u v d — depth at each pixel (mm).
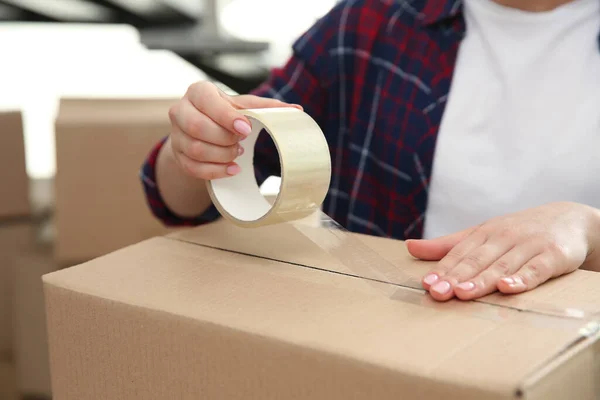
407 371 461
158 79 2934
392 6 1076
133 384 584
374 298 588
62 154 1419
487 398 438
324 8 2779
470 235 682
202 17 2240
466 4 1042
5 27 2967
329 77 1090
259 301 576
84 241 1449
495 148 1011
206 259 680
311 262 671
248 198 760
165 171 925
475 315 551
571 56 996
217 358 534
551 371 455
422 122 1033
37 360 1676
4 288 1683
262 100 772
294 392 504
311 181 684
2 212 1621
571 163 982
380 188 1075
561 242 659
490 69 1024
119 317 579
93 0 2230
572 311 557
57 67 2965
